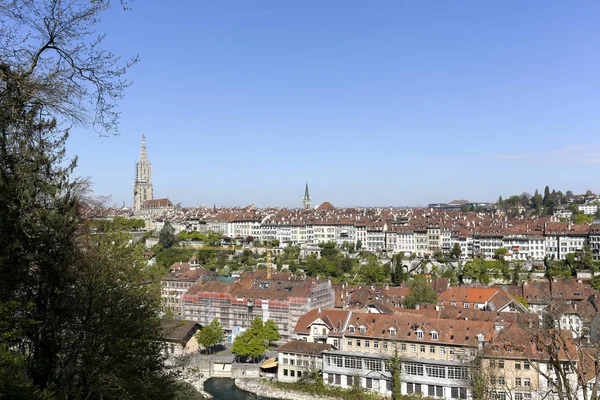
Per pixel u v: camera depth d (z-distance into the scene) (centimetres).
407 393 11475
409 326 12319
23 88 2956
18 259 3769
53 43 2997
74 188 4350
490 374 9050
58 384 3941
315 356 12781
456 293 17100
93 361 4081
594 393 3200
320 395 12112
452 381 11012
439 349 11638
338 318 13562
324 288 17588
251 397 12488
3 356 3178
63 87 3050
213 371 14250
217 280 19962
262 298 17112
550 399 6831
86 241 4619
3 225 3575
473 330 11606
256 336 14088
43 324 3994
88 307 4253
